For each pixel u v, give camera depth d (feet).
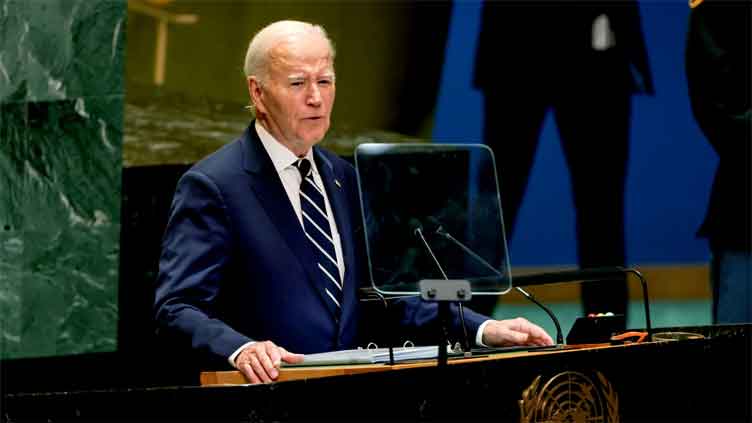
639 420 22.27
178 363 46.70
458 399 19.33
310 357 21.94
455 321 27.14
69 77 51.37
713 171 58.59
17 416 18.78
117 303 49.88
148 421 17.90
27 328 51.01
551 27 58.44
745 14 41.06
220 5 53.52
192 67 52.60
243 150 27.12
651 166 59.26
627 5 58.54
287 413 17.52
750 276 40.42
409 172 25.88
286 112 26.32
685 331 28.37
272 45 26.55
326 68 26.71
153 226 48.67
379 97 58.65
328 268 26.73
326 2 57.41
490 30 58.95
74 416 18.43
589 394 21.33
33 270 51.24
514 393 20.12
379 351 22.81
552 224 59.06
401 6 58.75
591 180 57.93
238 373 22.40
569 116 58.54
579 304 56.90
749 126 40.60
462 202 26.16
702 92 42.09
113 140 50.72
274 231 26.27
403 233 25.52
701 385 23.63
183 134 50.93
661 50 59.00
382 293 25.16
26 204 51.39
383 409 18.45
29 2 51.65
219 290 25.68
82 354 50.26
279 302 25.95
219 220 25.98
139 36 51.80
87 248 50.47
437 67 59.52
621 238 57.47
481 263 25.96
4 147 51.72
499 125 59.41
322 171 27.94
